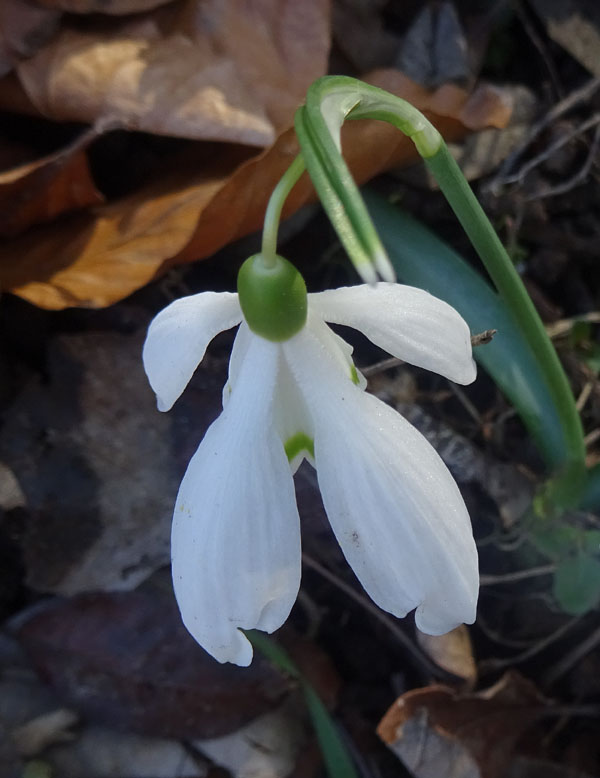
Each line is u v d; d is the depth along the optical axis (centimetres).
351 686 13
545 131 13
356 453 6
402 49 12
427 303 6
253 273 5
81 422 12
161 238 11
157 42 11
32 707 12
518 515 12
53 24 11
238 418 6
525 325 8
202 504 6
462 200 7
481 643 13
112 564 12
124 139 12
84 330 12
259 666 12
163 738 12
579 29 12
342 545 6
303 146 5
